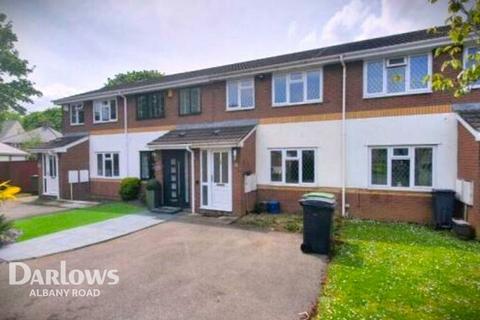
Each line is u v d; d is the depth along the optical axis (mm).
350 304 4637
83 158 17688
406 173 10359
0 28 26828
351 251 7207
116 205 14484
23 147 34938
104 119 17438
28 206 14688
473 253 6969
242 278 5879
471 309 4441
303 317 4449
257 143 12766
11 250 7727
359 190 11008
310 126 11805
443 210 9258
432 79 4234
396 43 10766
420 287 5188
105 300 5094
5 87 30328
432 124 9898
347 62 11109
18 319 4535
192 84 14188
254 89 12891
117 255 7352
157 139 14148
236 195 11625
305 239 7348
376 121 10711
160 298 5129
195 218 11422
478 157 7918
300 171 12000
